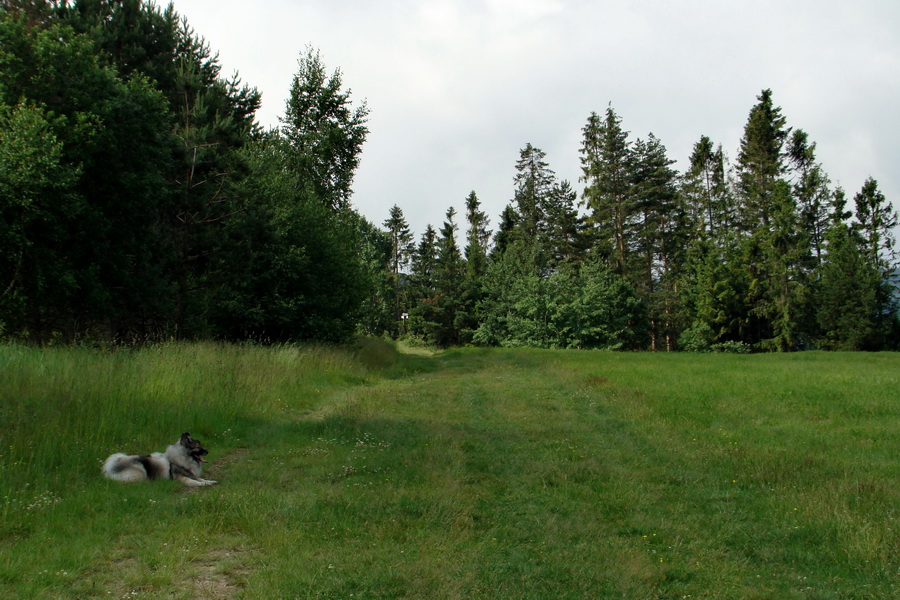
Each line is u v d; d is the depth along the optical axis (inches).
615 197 2378.2
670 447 380.8
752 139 2300.7
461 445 381.7
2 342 590.6
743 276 2148.1
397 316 3078.2
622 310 1961.1
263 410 471.8
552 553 209.3
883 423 458.6
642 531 234.5
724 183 2664.9
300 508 245.4
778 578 195.5
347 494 267.6
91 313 773.9
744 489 293.4
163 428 365.1
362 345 1144.8
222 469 319.6
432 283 2503.7
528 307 1873.8
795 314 2060.8
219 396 457.4
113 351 545.0
